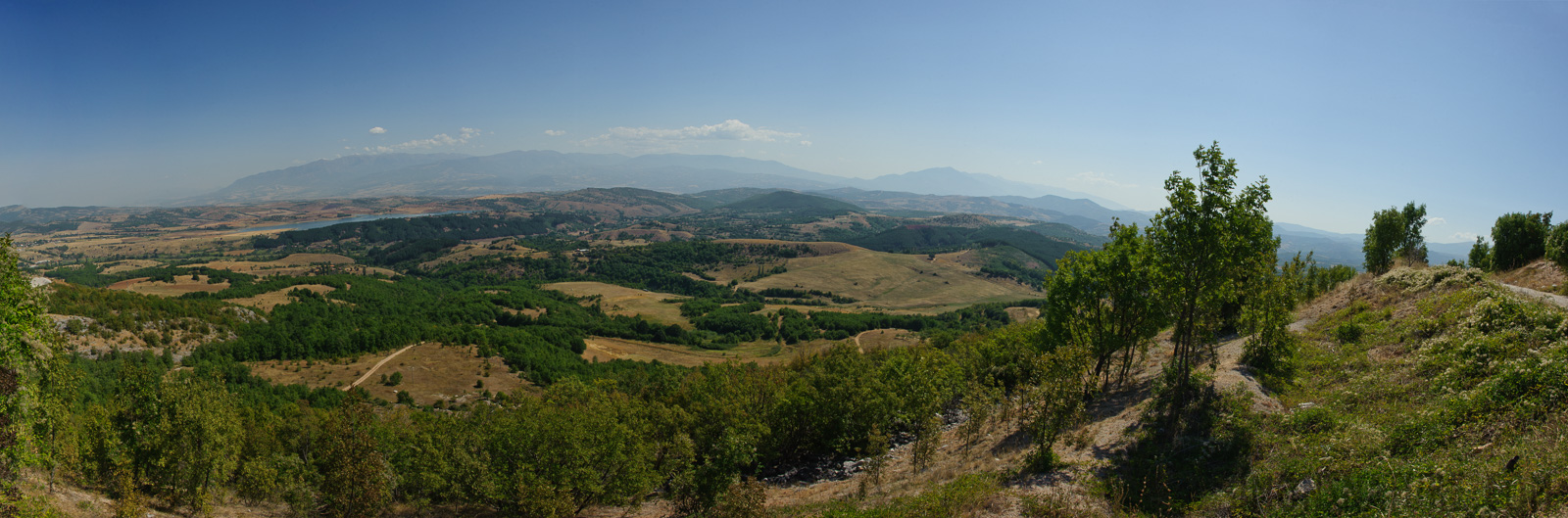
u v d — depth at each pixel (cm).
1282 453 1552
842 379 3891
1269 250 2314
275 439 3962
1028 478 1895
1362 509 1138
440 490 2703
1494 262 3916
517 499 2488
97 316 9281
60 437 2070
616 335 16038
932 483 2234
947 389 3709
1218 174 1920
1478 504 1010
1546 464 1011
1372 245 4416
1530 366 1373
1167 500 1541
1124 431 2080
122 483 2086
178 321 10306
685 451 2889
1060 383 1934
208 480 2445
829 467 3412
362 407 2138
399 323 12531
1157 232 2095
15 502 1706
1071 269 3053
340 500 2070
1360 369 2095
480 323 15638
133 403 2338
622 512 2941
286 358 10438
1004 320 18125
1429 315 2320
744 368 7050
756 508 1866
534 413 2842
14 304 1723
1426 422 1405
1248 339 2527
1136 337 2867
